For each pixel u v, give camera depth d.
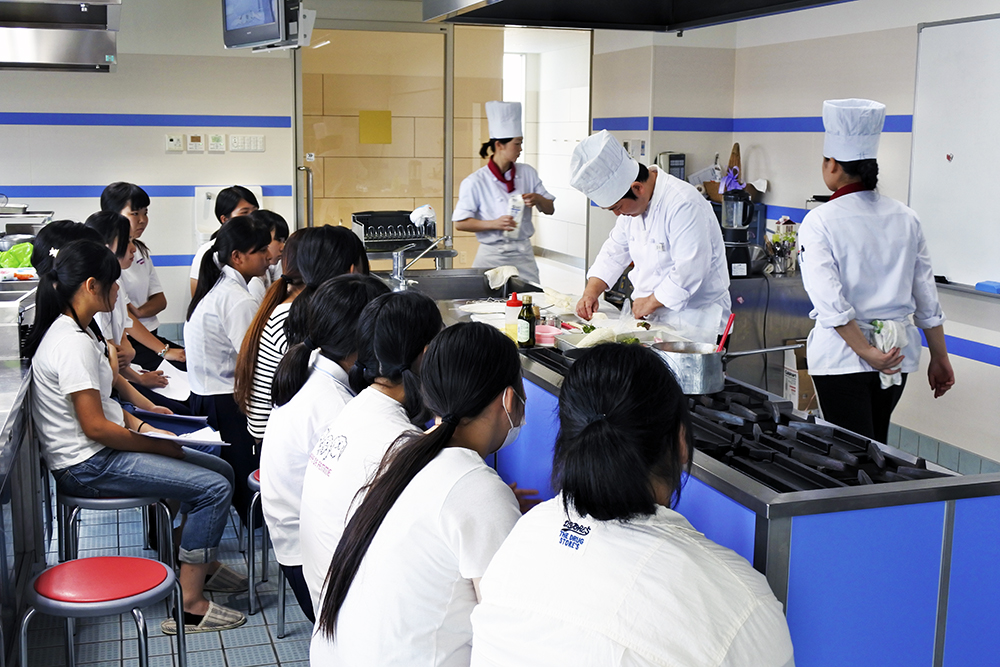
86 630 3.09
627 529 1.22
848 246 3.13
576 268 7.87
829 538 1.74
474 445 1.68
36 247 3.63
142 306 5.01
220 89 6.51
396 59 6.86
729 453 2.04
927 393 4.88
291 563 2.44
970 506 1.83
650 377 1.26
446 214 7.20
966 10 4.52
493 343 1.62
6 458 2.32
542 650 1.18
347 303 2.33
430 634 1.57
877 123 3.09
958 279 4.64
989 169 4.41
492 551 1.53
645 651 1.12
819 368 3.27
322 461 1.97
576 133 7.61
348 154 6.91
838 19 5.45
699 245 3.54
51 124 6.27
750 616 1.16
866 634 1.81
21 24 4.30
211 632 3.08
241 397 3.03
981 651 1.92
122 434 2.84
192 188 6.59
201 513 2.99
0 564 2.63
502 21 3.67
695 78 6.50
